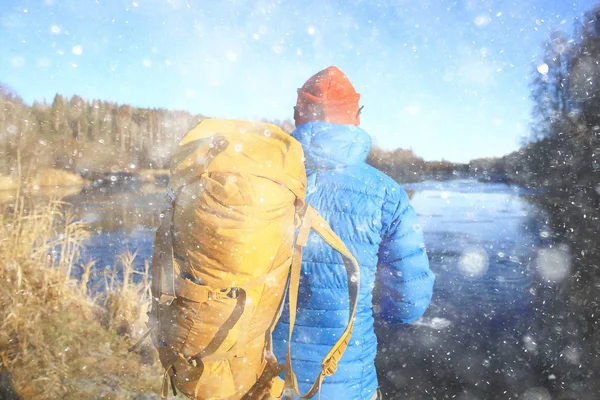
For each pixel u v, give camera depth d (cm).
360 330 172
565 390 362
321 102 179
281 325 174
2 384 307
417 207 1580
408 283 177
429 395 375
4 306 360
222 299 143
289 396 158
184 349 146
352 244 170
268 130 158
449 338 467
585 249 613
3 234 396
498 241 928
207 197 141
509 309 536
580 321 460
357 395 172
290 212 151
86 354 351
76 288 421
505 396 362
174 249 147
